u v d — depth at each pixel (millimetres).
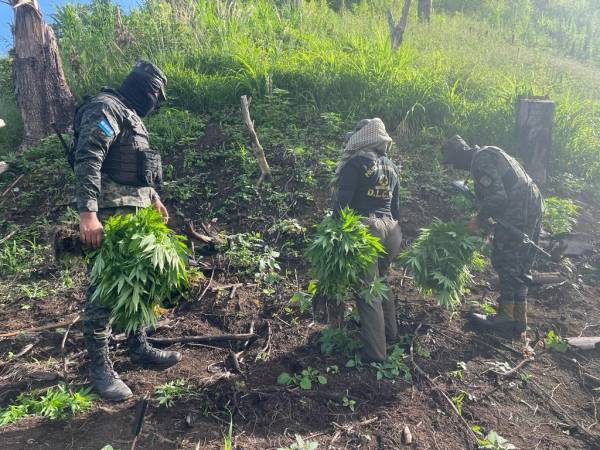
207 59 8023
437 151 6391
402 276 4680
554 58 11516
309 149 6141
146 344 3523
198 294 4289
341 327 3711
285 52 8305
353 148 3623
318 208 5422
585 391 3656
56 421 3035
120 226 3031
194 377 3436
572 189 6266
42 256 4902
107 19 9281
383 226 3605
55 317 4125
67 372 3488
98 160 3027
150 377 3434
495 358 3854
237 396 3281
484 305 4316
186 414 3127
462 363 3715
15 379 3441
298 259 4812
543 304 4578
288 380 3398
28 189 5957
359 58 7551
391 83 7117
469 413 3332
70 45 8367
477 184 3945
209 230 5043
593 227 5766
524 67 9820
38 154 6477
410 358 3717
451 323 4184
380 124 3676
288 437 3029
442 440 3098
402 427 3152
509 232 3990
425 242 3887
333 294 3547
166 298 3287
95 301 3148
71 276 4637
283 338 3873
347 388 3404
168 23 8727
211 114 6992
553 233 5414
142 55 8227
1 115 7402
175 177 5898
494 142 6633
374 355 3549
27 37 6789
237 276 4574
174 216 5352
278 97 6945
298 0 10789
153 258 2951
